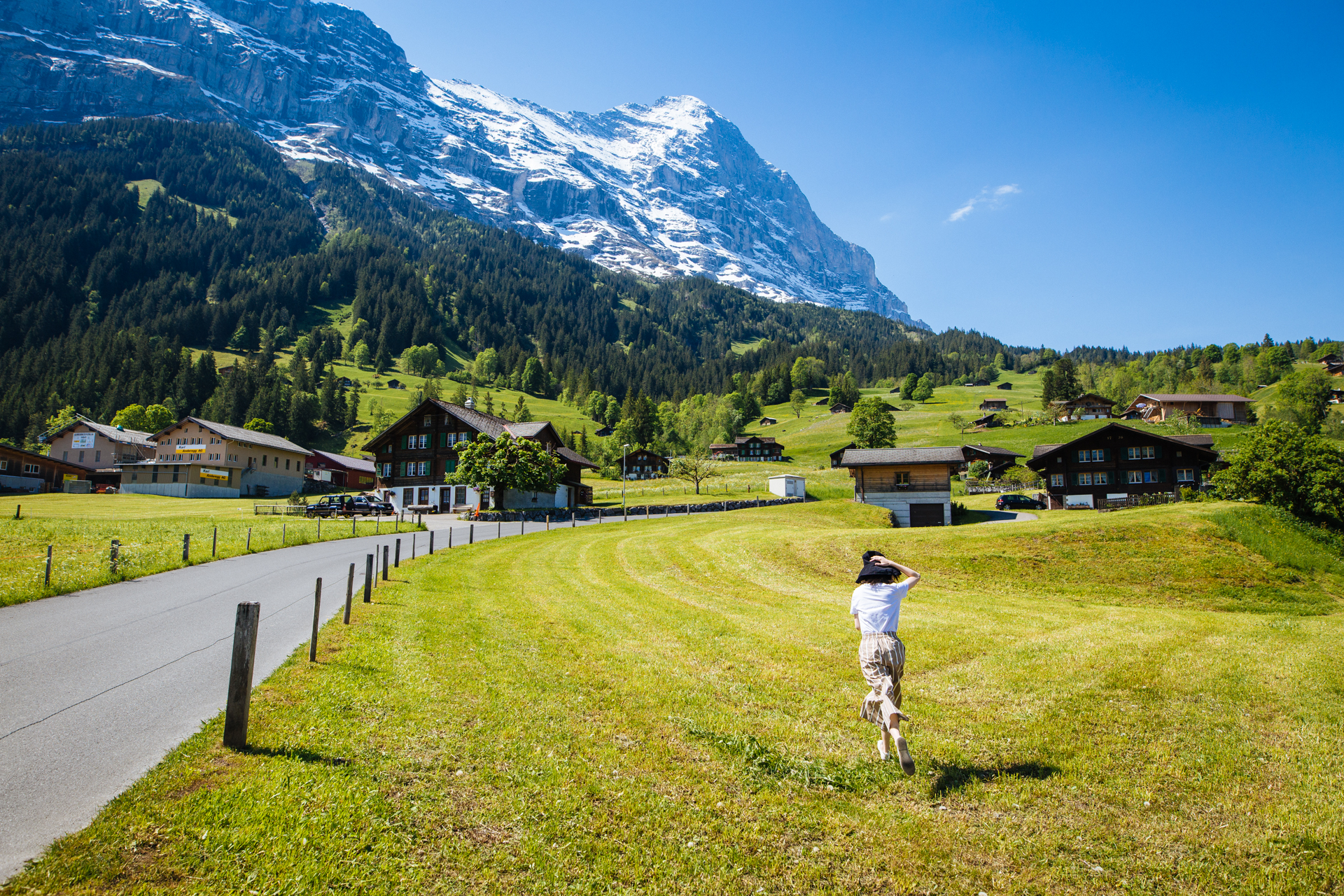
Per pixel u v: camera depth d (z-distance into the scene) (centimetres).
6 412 13612
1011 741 741
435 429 6975
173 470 7762
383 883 462
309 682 885
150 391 14612
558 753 688
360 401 18338
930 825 571
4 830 501
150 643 1110
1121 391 17138
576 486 7588
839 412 19275
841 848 538
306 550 2812
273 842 495
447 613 1426
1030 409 17412
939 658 1119
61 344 17988
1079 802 607
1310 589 2586
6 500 6325
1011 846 538
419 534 3975
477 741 704
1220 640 1245
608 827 554
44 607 1421
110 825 502
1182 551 2828
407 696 841
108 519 4116
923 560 2809
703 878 494
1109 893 482
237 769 609
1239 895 475
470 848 511
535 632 1273
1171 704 860
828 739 752
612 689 916
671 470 9638
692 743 731
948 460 5866
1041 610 1927
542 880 481
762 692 925
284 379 16975
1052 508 6750
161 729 720
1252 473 3916
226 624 1266
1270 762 683
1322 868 500
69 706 791
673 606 1680
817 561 2744
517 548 2995
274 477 8856
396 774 620
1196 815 583
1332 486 3669
